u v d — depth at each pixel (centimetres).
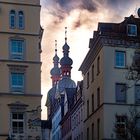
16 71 6419
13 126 6269
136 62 5575
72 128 9762
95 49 7269
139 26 7175
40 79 6462
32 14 6612
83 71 8400
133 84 6725
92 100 7556
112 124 6656
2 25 6500
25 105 6341
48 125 7144
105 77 6800
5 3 6562
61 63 18075
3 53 6425
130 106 6731
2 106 6284
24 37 6525
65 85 17262
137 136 5659
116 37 6925
